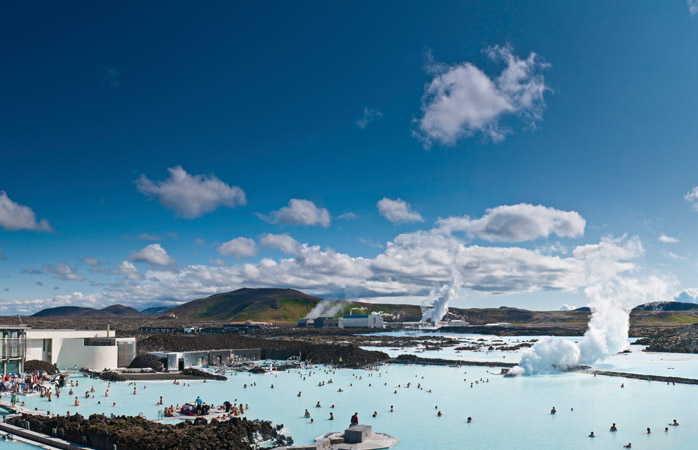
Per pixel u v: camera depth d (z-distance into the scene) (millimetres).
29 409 76750
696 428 71250
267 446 59344
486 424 73250
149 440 52562
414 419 76375
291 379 120938
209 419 70312
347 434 62375
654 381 118062
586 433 68312
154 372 126000
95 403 84062
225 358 152875
